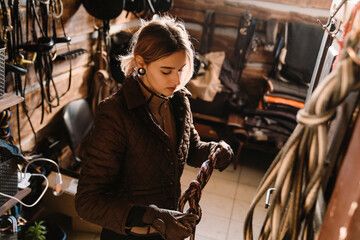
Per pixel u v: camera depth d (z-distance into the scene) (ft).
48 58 7.64
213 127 12.75
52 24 7.63
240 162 12.36
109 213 3.42
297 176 2.21
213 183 10.89
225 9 12.62
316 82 4.77
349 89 1.83
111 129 3.46
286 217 2.43
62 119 8.25
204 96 11.97
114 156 3.53
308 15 12.00
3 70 4.94
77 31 8.84
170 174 3.93
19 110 7.06
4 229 6.14
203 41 12.96
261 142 12.16
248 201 10.19
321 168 2.06
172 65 3.34
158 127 3.64
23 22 6.69
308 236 2.38
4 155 5.05
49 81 7.43
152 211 3.41
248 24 12.10
